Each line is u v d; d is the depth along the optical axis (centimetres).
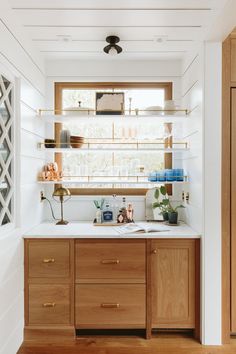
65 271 212
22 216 209
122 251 212
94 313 212
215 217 208
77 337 218
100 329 226
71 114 241
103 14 189
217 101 207
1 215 177
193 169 233
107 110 243
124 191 273
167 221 262
